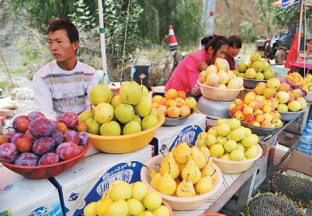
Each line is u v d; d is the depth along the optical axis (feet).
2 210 2.95
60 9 17.02
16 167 3.16
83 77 6.62
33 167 3.15
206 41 10.55
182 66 9.17
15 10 16.40
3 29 16.81
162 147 4.94
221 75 6.63
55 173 3.38
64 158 3.29
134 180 4.45
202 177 4.10
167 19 19.69
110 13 17.52
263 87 7.49
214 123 6.57
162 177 3.83
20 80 16.93
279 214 5.66
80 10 16.56
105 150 4.22
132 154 4.32
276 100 7.12
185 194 3.71
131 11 17.76
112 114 4.03
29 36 17.42
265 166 8.13
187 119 5.65
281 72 11.03
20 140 3.23
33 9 16.56
